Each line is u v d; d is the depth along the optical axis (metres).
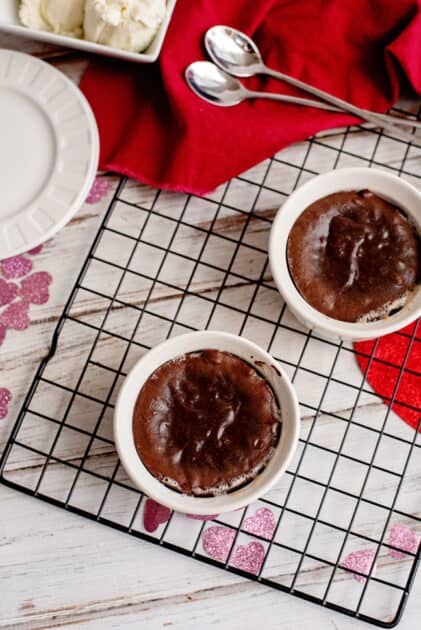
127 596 0.68
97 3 0.70
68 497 0.67
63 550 0.69
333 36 0.73
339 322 0.67
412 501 0.69
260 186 0.73
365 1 0.72
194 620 0.68
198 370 0.66
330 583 0.66
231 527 0.68
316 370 0.70
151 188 0.73
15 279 0.72
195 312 0.71
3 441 0.70
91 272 0.72
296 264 0.68
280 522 0.69
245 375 0.66
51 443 0.69
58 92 0.72
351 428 0.70
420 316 0.67
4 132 0.72
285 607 0.68
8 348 0.71
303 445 0.70
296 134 0.72
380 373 0.70
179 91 0.71
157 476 0.65
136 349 0.71
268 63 0.74
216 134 0.71
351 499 0.69
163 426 0.66
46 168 0.71
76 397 0.70
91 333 0.71
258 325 0.71
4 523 0.69
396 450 0.70
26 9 0.72
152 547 0.69
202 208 0.73
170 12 0.71
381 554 0.68
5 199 0.71
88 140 0.71
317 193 0.69
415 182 0.73
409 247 0.69
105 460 0.69
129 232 0.72
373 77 0.73
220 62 0.73
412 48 0.71
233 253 0.72
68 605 0.68
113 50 0.70
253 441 0.65
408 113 0.74
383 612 0.68
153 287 0.71
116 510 0.69
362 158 0.74
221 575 0.68
